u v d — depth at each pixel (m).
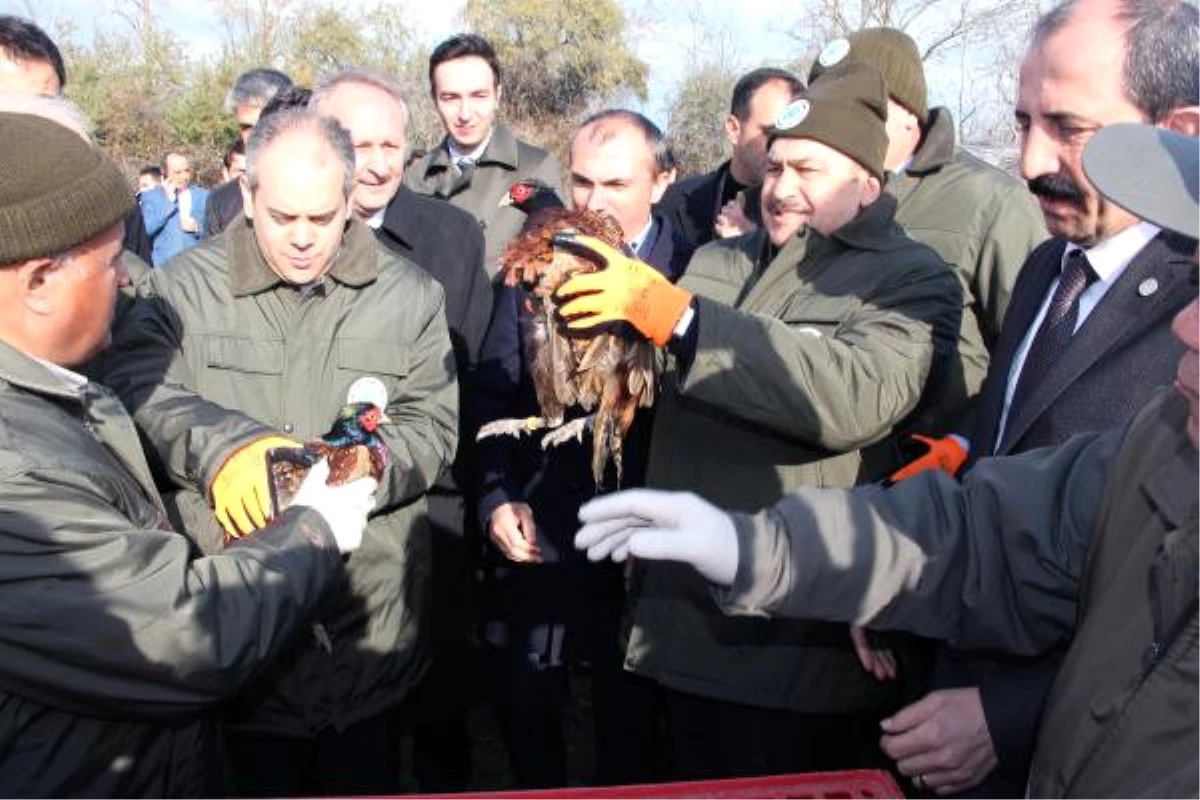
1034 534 1.74
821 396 2.35
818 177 2.66
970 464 2.49
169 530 2.05
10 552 1.60
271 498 2.23
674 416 2.86
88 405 1.98
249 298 2.78
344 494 2.05
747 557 1.74
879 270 2.62
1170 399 1.47
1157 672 1.31
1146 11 2.01
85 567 1.64
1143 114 2.02
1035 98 2.12
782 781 1.77
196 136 22.64
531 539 3.30
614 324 2.33
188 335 2.77
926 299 2.59
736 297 3.01
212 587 1.77
